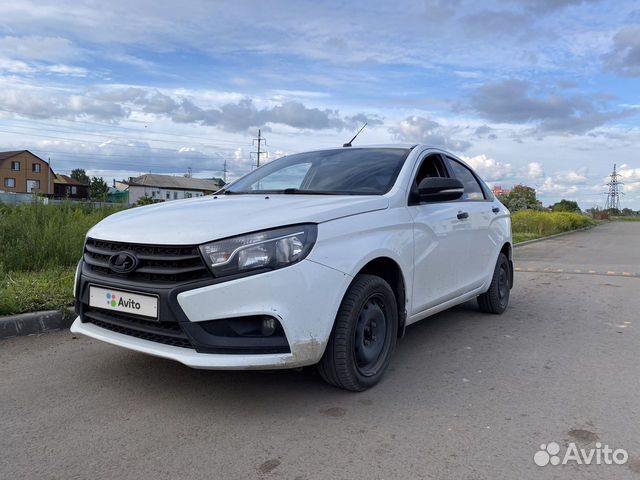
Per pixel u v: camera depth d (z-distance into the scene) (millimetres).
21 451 2705
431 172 4688
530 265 12250
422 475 2502
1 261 6566
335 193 3990
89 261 3469
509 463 2623
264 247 2945
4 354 4211
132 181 97625
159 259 3027
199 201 3953
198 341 2895
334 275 3137
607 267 11719
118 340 3211
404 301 3871
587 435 2941
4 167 76062
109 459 2633
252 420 3078
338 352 3250
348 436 2889
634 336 5152
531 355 4461
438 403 3363
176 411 3191
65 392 3467
